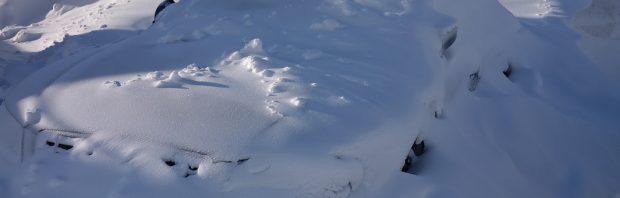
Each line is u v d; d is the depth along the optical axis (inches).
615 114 202.5
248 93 124.2
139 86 129.3
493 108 176.7
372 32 160.6
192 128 114.1
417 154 140.3
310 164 107.8
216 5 182.1
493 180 144.6
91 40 284.0
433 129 145.9
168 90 126.2
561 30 261.1
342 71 138.6
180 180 105.7
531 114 180.2
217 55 147.3
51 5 480.7
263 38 155.5
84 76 142.4
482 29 195.5
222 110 118.0
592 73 225.9
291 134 111.0
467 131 158.2
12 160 120.2
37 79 150.1
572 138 177.5
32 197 109.4
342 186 110.7
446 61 168.9
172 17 185.8
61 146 118.0
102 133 116.6
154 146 111.4
